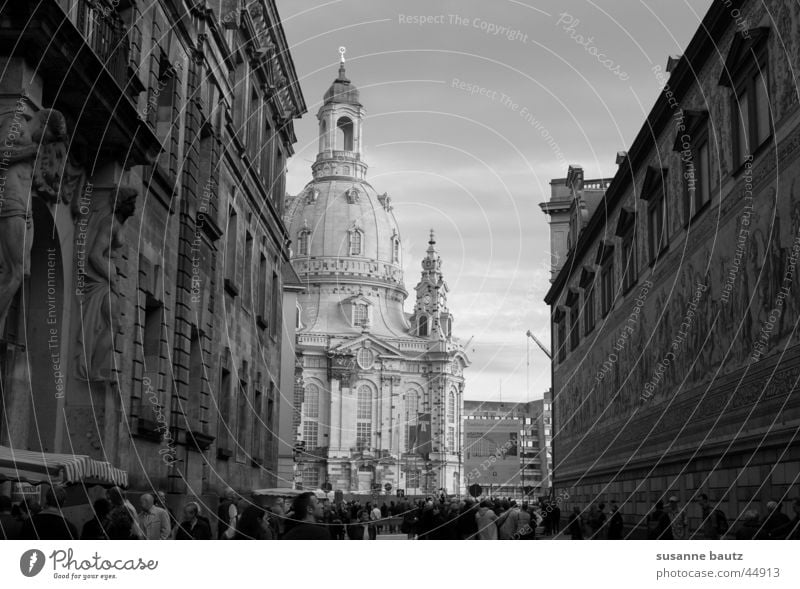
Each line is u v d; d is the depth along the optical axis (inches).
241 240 1667.1
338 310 7628.0
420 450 7431.1
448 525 1111.0
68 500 865.5
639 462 1526.8
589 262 2150.6
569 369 2391.7
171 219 1186.6
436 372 7549.2
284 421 2721.5
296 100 2251.5
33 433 834.2
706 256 1206.9
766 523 851.4
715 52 1186.6
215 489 1419.8
